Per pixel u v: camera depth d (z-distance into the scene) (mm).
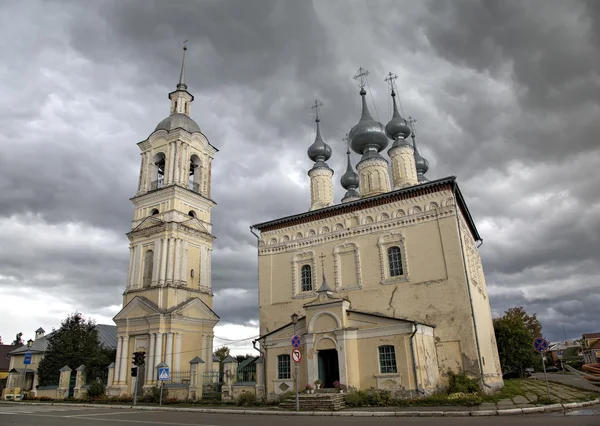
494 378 31688
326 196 46469
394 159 45375
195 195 47938
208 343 44875
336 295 33938
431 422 17344
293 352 25672
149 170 48938
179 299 43000
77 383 43125
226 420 20859
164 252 43719
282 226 38375
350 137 46406
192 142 49781
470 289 30078
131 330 42844
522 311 75125
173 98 53188
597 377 39812
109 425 19297
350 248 34594
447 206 31672
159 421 20891
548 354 116938
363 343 28016
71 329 51344
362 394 26031
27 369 57375
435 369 28406
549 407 20375
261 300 37375
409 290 31297
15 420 22453
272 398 30094
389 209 33844
